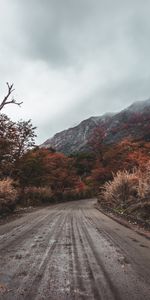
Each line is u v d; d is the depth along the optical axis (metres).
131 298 4.82
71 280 5.73
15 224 16.02
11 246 9.26
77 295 4.90
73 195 62.47
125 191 24.14
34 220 18.03
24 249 8.76
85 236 11.28
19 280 5.70
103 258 7.63
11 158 34.62
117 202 25.19
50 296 4.84
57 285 5.41
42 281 5.64
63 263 7.07
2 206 23.56
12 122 32.19
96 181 71.62
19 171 39.50
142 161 60.78
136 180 24.28
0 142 31.59
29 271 6.35
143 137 156.50
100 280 5.74
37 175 43.75
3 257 7.72
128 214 19.23
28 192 40.88
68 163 62.84
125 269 6.58
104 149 104.25
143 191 17.62
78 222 16.47
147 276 6.07
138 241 10.38
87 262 7.19
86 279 5.80
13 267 6.68
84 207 34.56
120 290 5.18
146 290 5.20
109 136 199.88
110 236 11.38
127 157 66.12
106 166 74.25
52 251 8.47
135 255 8.05
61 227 14.12
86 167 99.62
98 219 18.56
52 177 53.31
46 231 12.70
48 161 50.69
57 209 30.58
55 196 52.22
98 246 9.26
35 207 35.94
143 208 17.33
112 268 6.66
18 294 4.92
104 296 4.88
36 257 7.71
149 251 8.65
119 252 8.40
